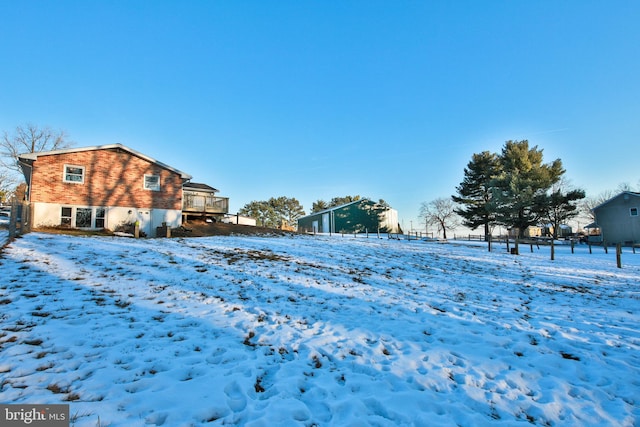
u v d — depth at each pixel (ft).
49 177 59.57
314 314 20.04
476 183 134.21
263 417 9.64
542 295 29.17
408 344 16.12
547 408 11.07
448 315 21.48
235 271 30.01
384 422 9.87
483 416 10.44
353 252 50.44
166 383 11.06
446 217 187.32
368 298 24.64
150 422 8.99
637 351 16.31
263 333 16.40
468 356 15.03
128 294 20.67
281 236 71.67
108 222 64.18
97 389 10.33
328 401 10.77
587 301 27.27
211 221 87.35
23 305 17.07
